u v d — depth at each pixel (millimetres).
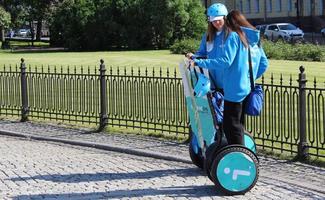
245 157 8078
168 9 46094
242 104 8258
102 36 47312
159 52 40031
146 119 13414
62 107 15141
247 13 77750
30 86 15625
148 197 8117
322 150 10703
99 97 14438
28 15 62469
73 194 8328
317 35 58438
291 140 10664
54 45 54688
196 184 8742
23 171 9719
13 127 14336
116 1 46969
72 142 12289
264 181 8812
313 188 8414
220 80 8367
